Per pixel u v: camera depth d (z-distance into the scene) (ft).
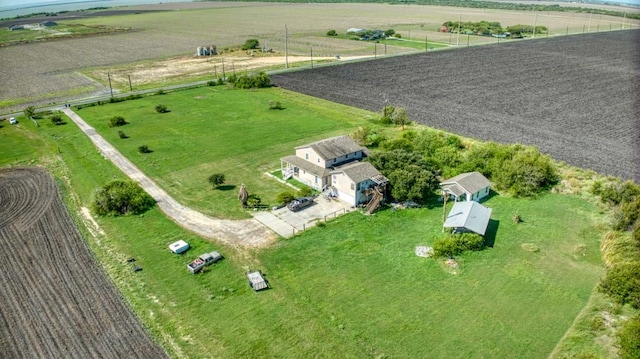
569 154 220.23
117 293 128.88
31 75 442.91
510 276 133.49
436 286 129.49
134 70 460.14
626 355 99.19
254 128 265.54
